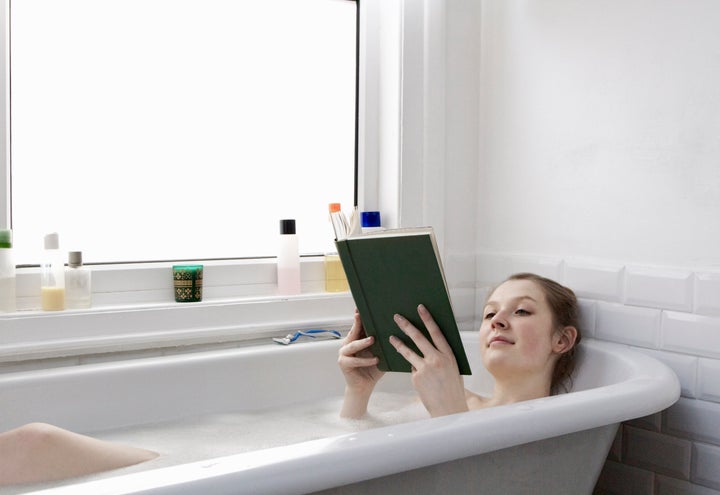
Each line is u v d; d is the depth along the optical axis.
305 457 0.90
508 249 2.06
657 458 1.66
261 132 2.06
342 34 2.17
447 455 1.01
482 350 1.63
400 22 2.06
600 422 1.21
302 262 2.07
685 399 1.59
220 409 1.64
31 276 1.70
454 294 2.13
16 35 1.71
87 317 1.66
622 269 1.71
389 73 2.11
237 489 0.82
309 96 2.13
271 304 1.90
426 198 2.09
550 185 1.92
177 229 1.95
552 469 1.26
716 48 1.54
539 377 1.60
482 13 2.15
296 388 1.75
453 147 2.12
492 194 2.11
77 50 1.79
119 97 1.85
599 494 1.81
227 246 2.03
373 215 2.07
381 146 2.15
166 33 1.91
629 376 1.48
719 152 1.53
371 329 1.45
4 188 1.65
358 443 0.95
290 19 2.09
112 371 1.51
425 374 1.32
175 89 1.93
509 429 1.09
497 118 2.10
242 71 2.02
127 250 1.88
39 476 1.18
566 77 1.87
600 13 1.78
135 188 1.89
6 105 1.65
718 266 1.53
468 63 2.14
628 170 1.71
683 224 1.60
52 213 1.78
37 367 1.61
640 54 1.69
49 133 1.77
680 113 1.60
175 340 1.75
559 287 1.71
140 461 1.30
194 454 1.37
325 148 2.17
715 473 1.54
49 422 1.44
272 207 2.09
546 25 1.93
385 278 1.33
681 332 1.59
